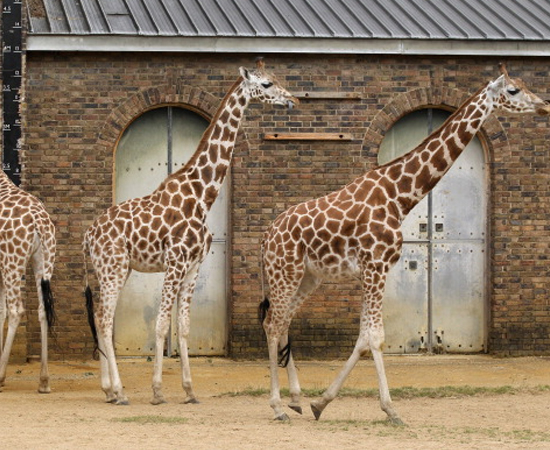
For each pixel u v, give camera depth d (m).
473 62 18.59
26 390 14.93
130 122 18.02
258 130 18.12
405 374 16.86
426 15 19.33
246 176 18.09
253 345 18.08
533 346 18.69
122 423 11.44
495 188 18.61
